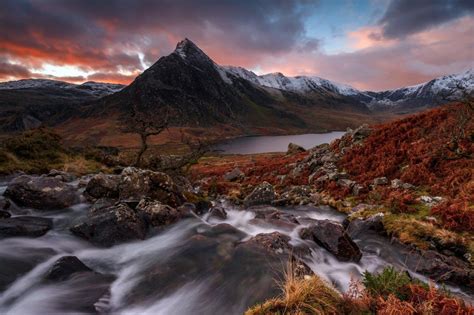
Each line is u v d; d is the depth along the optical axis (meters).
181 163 30.02
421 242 13.07
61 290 8.09
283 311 4.96
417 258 12.14
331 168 28.19
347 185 23.39
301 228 13.91
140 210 13.15
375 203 19.00
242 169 44.09
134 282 8.80
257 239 10.57
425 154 22.36
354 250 11.91
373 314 4.79
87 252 10.69
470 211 14.05
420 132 25.66
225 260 9.50
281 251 10.04
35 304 7.49
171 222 13.10
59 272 8.70
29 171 23.77
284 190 27.47
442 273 10.98
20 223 11.57
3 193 15.32
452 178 18.48
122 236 11.38
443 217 14.62
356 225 15.84
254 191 23.66
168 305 7.79
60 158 28.02
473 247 12.14
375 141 28.66
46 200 14.12
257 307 5.21
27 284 8.23
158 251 10.70
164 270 9.27
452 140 21.28
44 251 10.13
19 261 9.20
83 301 7.70
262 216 16.94
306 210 21.00
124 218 11.81
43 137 29.47
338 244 11.70
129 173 15.17
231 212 18.73
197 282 8.58
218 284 8.35
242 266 9.04
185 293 8.19
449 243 12.62
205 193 28.64
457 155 19.98
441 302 4.83
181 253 10.25
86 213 13.55
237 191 28.38
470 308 4.59
